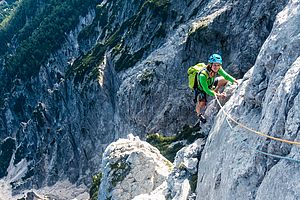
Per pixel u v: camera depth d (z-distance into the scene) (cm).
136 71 9181
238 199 1457
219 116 1988
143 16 10062
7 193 13262
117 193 3072
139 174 3105
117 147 3391
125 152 3297
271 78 1553
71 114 12169
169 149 5575
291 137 1281
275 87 1498
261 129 1487
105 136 10675
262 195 1302
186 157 2300
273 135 1380
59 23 16650
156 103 8206
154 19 9581
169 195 2223
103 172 3328
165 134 7944
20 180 13450
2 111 16812
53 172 12031
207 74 1570
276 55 1575
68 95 12462
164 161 3347
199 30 7394
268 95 1526
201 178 1959
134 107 8612
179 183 2181
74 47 15950
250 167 1459
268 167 1373
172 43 8612
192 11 8694
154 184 3083
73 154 11731
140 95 8488
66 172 11812
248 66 6631
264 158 1416
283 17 1677
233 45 6919
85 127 11394
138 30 10094
